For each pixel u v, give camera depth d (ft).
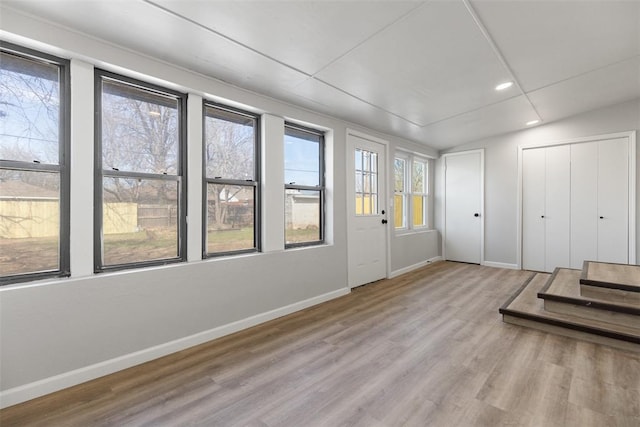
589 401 5.47
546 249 15.70
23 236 5.83
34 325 5.64
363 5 5.88
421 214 18.98
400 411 5.27
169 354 7.34
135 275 6.88
